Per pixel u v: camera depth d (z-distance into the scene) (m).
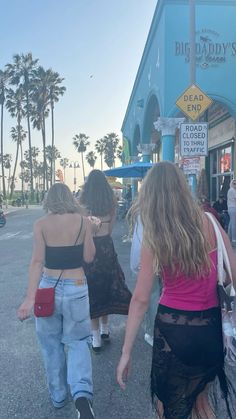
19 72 58.22
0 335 5.45
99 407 3.63
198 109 9.08
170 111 13.81
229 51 13.73
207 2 13.54
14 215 35.84
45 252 3.43
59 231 3.41
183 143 8.91
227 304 2.21
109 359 4.57
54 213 3.46
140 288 2.26
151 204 2.29
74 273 3.44
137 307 2.27
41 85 59.19
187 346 2.16
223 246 2.30
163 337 2.22
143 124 20.27
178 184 2.31
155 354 2.26
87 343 3.49
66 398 3.67
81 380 3.28
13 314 6.32
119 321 5.89
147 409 3.58
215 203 14.26
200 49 13.66
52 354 3.52
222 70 13.75
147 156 21.41
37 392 3.91
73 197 3.64
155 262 2.20
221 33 13.66
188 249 2.15
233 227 12.35
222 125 17.56
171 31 13.60
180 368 2.19
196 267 2.16
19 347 5.03
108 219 4.68
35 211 43.59
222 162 18.17
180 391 2.22
